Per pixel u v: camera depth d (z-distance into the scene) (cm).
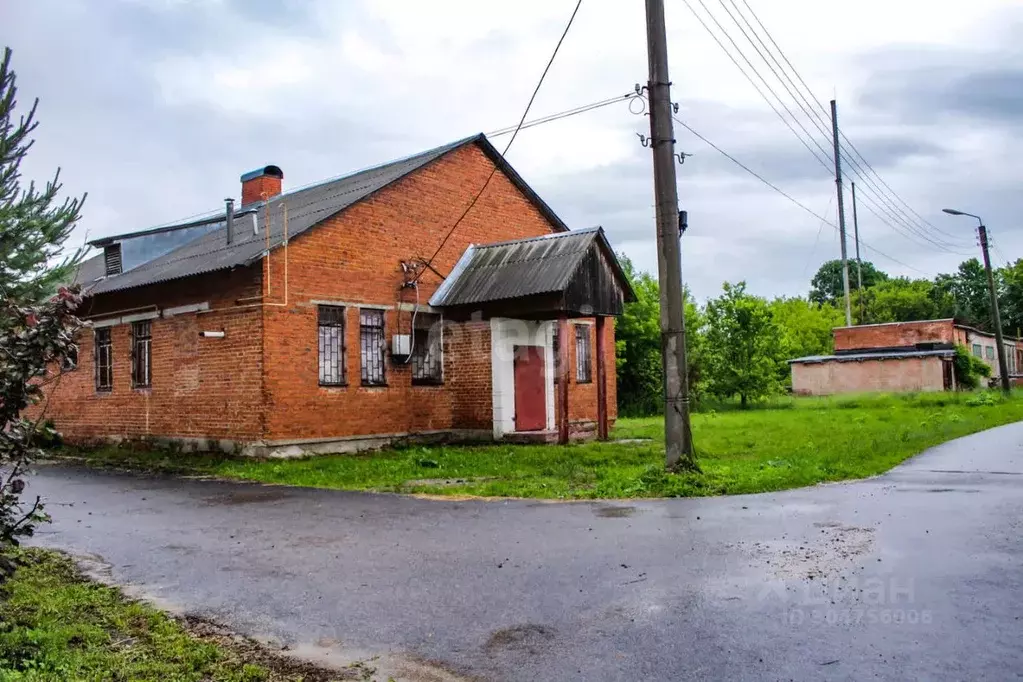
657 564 647
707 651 456
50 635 515
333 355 1711
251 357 1581
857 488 1018
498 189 2145
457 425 1941
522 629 510
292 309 1619
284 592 620
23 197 1038
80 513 1025
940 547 662
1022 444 1539
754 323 3916
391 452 1731
